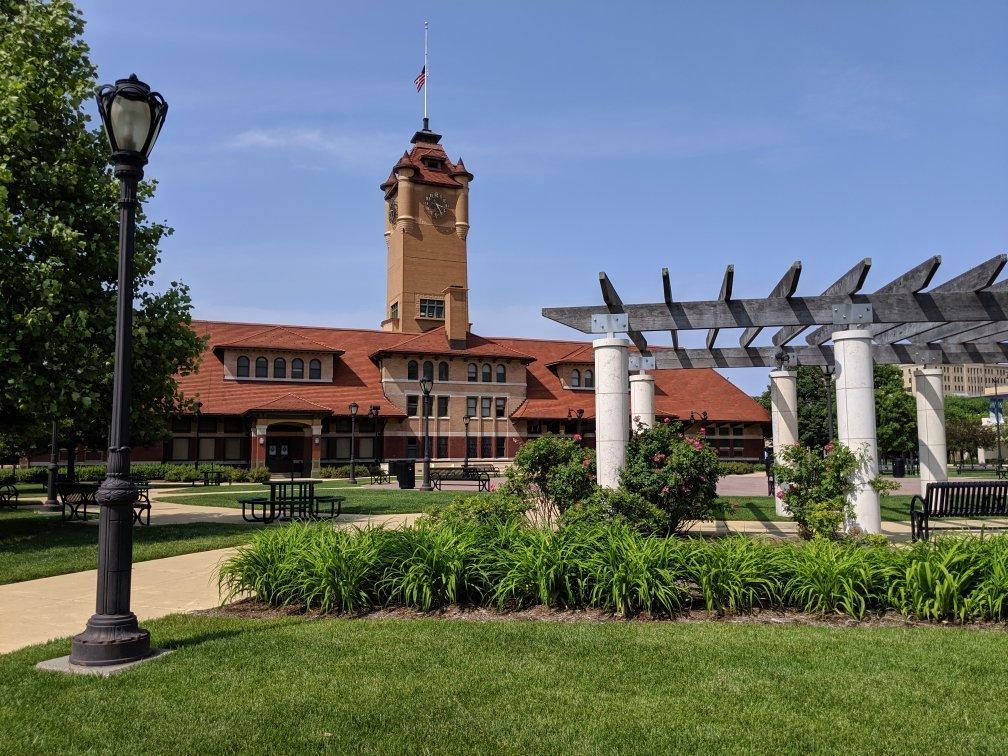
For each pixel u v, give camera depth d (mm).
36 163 14227
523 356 53656
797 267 10570
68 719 4523
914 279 10891
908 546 8844
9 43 13859
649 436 11070
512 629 6523
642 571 7148
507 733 4266
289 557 7855
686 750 4035
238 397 46125
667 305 11156
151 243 16125
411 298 64375
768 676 5238
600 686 5047
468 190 68375
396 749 4055
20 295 13164
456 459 50625
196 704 4746
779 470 11391
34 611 7969
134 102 6145
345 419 48875
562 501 10781
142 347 14883
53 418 15430
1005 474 36500
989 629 6543
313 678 5234
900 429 52000
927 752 4004
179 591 8930
